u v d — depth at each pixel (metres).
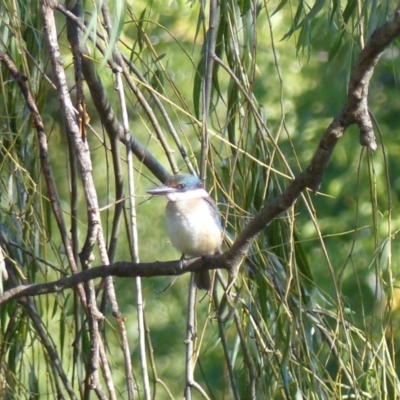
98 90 7.63
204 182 6.87
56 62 6.31
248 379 7.21
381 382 6.66
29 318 7.89
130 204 6.70
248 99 6.75
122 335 6.39
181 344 16.25
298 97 14.91
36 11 7.80
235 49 7.16
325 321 7.56
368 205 13.90
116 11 5.46
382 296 6.55
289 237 7.06
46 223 8.03
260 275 7.01
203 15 7.09
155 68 8.38
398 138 14.92
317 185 5.18
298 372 6.76
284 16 13.64
